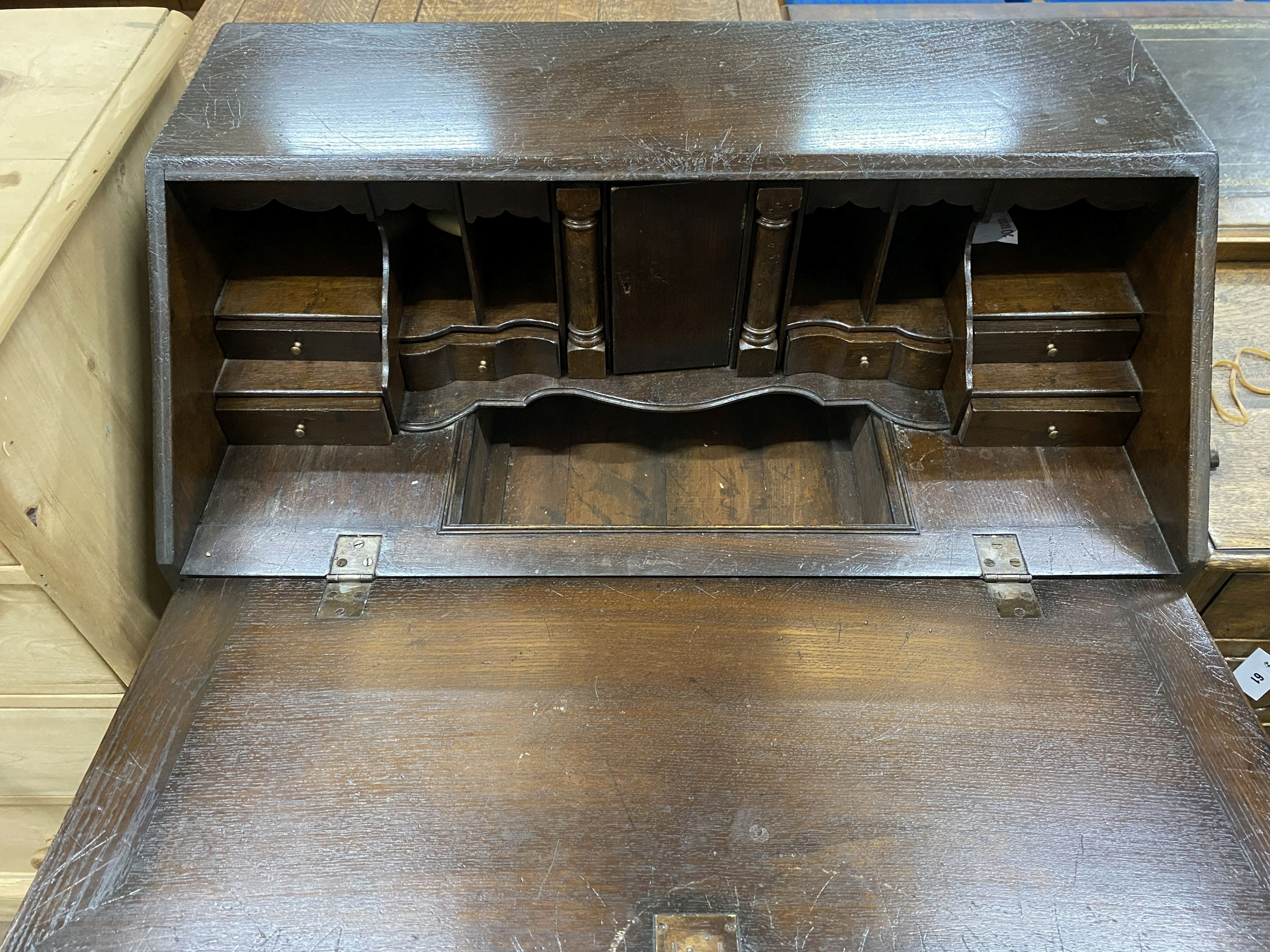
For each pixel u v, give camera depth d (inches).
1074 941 32.8
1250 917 33.4
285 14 65.6
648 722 38.1
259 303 45.8
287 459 47.2
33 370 36.7
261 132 41.4
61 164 38.5
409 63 46.4
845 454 56.8
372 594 42.5
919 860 34.4
